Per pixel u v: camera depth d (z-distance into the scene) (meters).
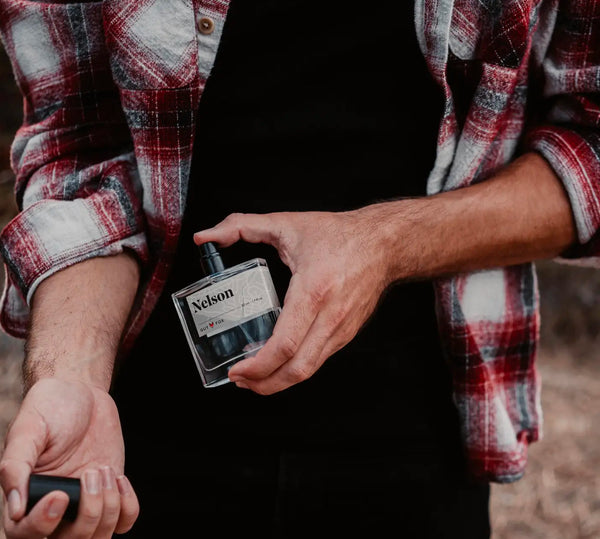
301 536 1.09
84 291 0.98
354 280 0.89
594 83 1.03
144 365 1.12
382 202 0.99
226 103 1.04
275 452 1.07
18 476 0.71
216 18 1.01
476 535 1.15
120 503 0.76
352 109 1.03
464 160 1.05
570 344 4.69
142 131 1.03
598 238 1.06
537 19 1.04
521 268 1.13
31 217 1.01
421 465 1.08
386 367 1.06
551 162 1.04
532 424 1.17
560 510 2.67
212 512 1.10
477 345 1.08
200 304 0.91
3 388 3.24
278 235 0.92
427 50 1.00
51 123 1.10
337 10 1.01
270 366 0.85
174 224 1.05
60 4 1.08
